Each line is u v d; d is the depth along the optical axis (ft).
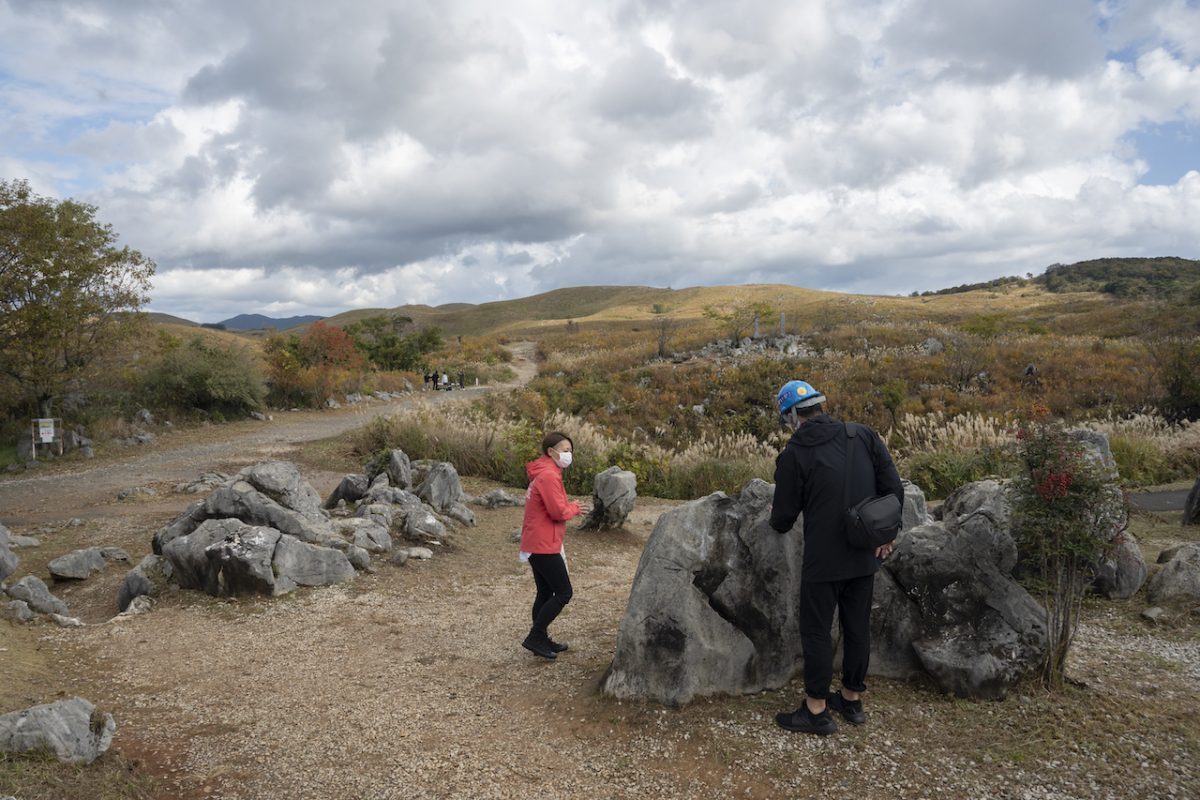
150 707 14.48
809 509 12.29
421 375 154.81
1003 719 12.23
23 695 14.38
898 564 14.49
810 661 12.19
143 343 82.07
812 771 11.17
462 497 38.04
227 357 89.71
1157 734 11.48
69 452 62.39
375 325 197.77
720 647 13.62
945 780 10.71
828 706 12.92
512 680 15.79
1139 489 38.47
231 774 11.94
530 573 25.98
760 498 14.84
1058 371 85.35
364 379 126.62
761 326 153.89
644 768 11.73
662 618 13.74
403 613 20.88
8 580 24.99
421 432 55.88
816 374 92.22
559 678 15.74
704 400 89.04
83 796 10.66
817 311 189.16
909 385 86.17
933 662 13.34
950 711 12.64
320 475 52.08
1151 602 18.37
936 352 105.09
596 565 28.37
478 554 28.22
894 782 10.75
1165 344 78.74
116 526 35.01
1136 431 52.80
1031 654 13.19
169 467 56.54
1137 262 396.98
